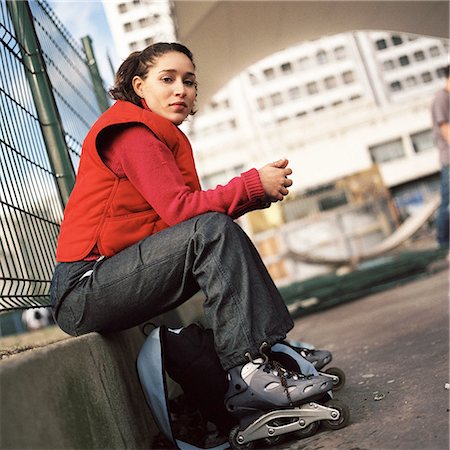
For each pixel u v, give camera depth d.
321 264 12.02
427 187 33.62
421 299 4.73
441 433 1.32
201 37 8.05
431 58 43.69
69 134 2.75
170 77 1.92
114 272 1.71
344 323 4.70
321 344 3.74
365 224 12.59
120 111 1.78
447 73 7.57
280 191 1.72
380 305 5.32
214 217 1.66
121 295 1.71
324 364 2.02
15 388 1.05
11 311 1.79
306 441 1.57
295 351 1.90
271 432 1.60
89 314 1.75
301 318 6.57
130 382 1.84
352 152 32.94
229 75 9.62
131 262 1.70
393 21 8.91
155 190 1.69
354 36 42.97
